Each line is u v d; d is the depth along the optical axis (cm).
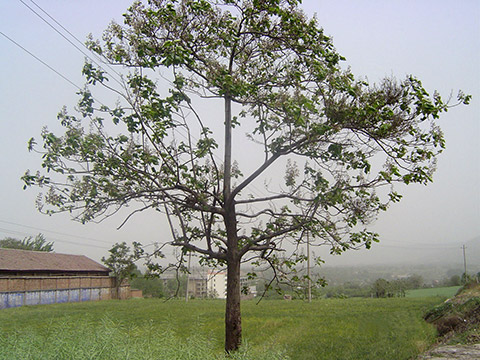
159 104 759
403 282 4862
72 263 4888
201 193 838
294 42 825
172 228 823
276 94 836
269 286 925
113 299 5053
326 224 823
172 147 829
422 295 4172
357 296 4959
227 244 805
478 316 1452
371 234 812
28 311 3094
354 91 757
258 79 862
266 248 817
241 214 838
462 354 1032
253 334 1711
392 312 2309
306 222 810
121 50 805
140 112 757
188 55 733
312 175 870
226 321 777
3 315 2709
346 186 813
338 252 851
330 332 1742
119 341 592
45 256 4684
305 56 821
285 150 796
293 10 814
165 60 700
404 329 1625
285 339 1560
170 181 837
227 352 750
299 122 712
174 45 727
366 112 733
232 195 801
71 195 766
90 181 771
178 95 786
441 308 1750
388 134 760
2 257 4044
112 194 772
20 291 3853
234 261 798
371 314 2320
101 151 762
